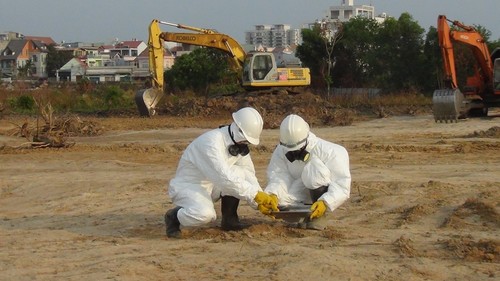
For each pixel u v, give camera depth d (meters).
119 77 119.50
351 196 12.27
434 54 52.19
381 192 12.47
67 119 27.70
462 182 13.37
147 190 13.72
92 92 50.59
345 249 8.29
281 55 102.25
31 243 9.29
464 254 8.02
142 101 37.03
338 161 9.04
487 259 7.82
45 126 23.27
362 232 9.41
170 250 8.55
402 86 52.69
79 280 7.30
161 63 38.25
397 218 10.55
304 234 9.17
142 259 8.12
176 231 9.29
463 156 18.00
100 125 30.23
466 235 9.12
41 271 7.73
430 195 12.05
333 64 58.97
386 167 16.16
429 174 14.80
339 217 10.70
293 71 40.81
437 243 8.62
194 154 8.94
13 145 21.72
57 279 7.36
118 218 11.12
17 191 14.37
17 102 41.44
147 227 10.27
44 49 138.62
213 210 9.02
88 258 8.29
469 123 28.83
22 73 110.75
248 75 40.22
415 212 10.72
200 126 31.30
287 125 9.05
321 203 8.85
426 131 26.17
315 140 9.20
